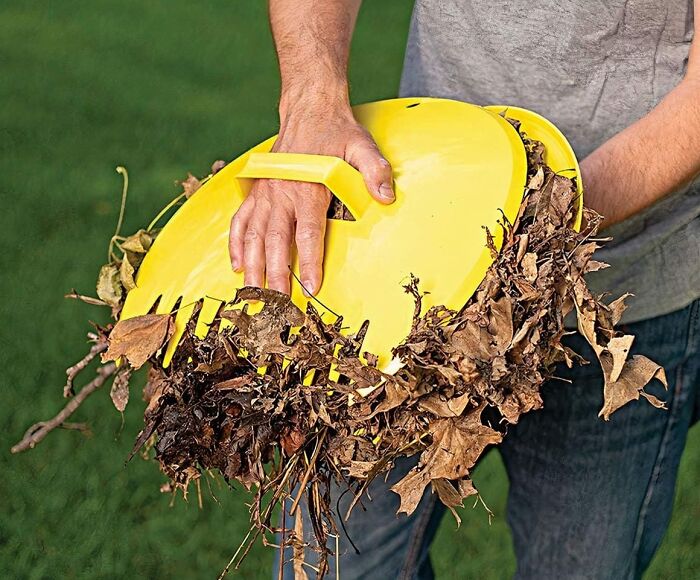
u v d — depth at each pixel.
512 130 2.03
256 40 12.84
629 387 1.90
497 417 2.45
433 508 2.59
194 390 1.98
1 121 8.49
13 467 3.92
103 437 4.12
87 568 3.54
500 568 3.66
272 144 2.30
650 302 2.35
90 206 6.60
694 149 1.95
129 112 9.18
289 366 1.88
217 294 2.04
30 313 4.98
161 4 14.19
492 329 1.82
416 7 2.60
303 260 1.94
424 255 1.89
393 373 1.82
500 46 2.38
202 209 2.23
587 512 2.49
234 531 3.74
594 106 2.31
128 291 2.19
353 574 2.55
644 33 2.26
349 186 1.96
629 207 1.98
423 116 2.14
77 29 12.47
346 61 2.33
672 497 2.60
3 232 6.01
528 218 1.92
